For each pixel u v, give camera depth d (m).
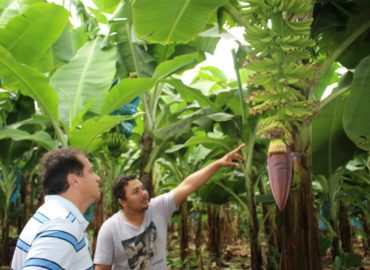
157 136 5.15
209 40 5.67
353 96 3.17
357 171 6.61
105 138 5.54
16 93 6.08
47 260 1.65
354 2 3.95
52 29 5.00
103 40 5.62
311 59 3.07
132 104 5.82
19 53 5.11
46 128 6.04
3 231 6.69
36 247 1.68
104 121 4.31
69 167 1.96
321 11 4.05
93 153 6.18
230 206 11.21
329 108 4.53
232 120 5.23
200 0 3.31
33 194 7.90
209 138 5.48
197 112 5.20
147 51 5.71
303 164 3.01
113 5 5.42
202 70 8.09
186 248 7.41
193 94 5.18
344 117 3.20
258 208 8.33
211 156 6.64
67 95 4.92
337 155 4.70
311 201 3.00
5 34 4.92
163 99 7.43
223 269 7.29
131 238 3.14
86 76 5.23
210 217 8.23
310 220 2.98
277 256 5.10
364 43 4.10
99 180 2.11
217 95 5.43
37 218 1.81
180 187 3.40
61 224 1.74
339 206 7.56
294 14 2.36
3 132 4.93
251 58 2.23
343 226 7.52
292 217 2.98
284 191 2.08
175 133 5.02
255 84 2.28
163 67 4.36
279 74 2.21
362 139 3.26
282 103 2.22
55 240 1.69
